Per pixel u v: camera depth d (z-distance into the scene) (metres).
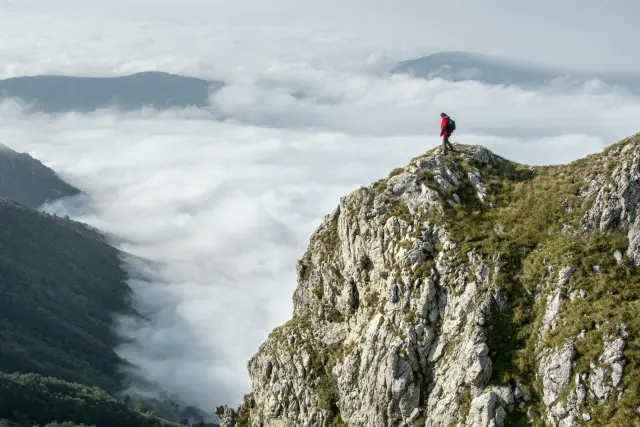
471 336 46.38
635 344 40.50
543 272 47.50
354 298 58.69
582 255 47.09
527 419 42.25
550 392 42.03
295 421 60.34
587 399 40.44
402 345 49.47
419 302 50.28
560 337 43.28
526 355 44.38
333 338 60.50
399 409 48.72
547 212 51.59
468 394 44.84
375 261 55.75
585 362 41.38
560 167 56.22
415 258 52.06
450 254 51.00
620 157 51.69
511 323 46.41
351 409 53.78
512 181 57.16
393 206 56.50
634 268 45.56
